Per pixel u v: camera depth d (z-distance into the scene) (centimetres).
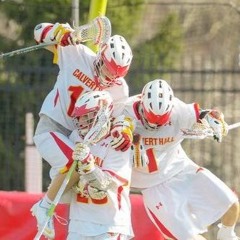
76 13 3562
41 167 4344
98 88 2722
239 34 6200
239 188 4459
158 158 2739
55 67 4275
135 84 4197
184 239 2756
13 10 4938
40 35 2767
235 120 4466
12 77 4475
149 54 4819
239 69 4331
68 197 2719
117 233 2645
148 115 2653
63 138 2703
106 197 2642
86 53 2759
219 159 4475
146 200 2795
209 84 4481
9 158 4456
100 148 2666
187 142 4478
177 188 2772
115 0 5050
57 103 2744
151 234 3216
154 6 5550
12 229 3275
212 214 2762
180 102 2742
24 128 4484
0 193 3291
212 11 6175
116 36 2706
